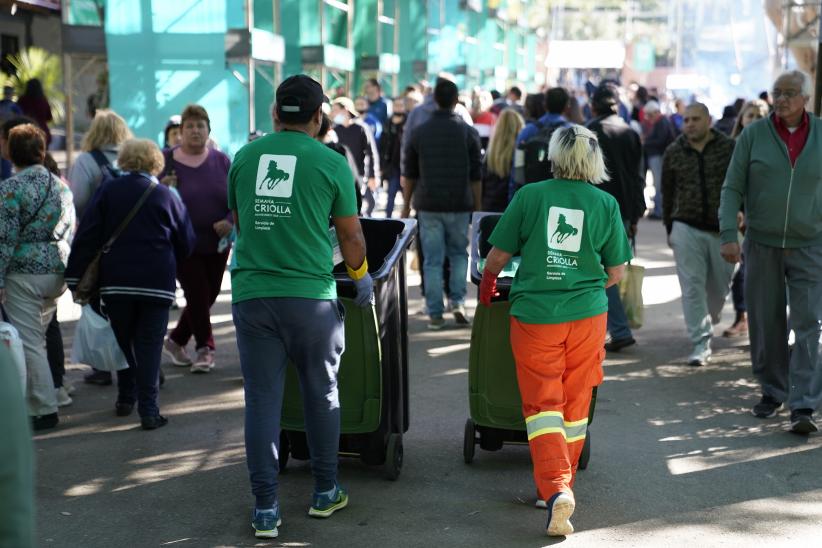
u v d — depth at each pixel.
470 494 8.80
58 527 8.02
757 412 11.22
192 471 9.39
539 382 7.88
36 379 10.62
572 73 78.44
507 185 16.70
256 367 7.64
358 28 41.53
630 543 7.71
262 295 7.47
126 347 10.77
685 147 13.31
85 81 40.62
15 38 41.06
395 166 27.06
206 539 7.79
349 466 9.52
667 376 13.00
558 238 7.88
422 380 12.73
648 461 9.68
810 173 10.50
